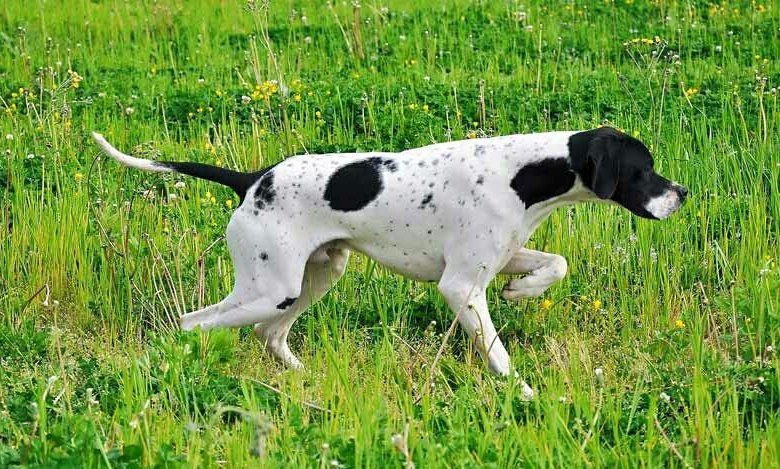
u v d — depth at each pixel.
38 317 10.80
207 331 9.46
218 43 18.83
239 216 9.48
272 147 14.02
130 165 9.75
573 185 9.18
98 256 11.45
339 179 9.37
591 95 15.72
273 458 7.09
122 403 8.23
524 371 9.46
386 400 8.36
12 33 19.52
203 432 7.90
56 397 8.34
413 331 10.63
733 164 12.69
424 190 9.27
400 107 15.09
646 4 19.94
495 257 9.20
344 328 10.22
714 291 10.91
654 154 12.92
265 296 9.41
